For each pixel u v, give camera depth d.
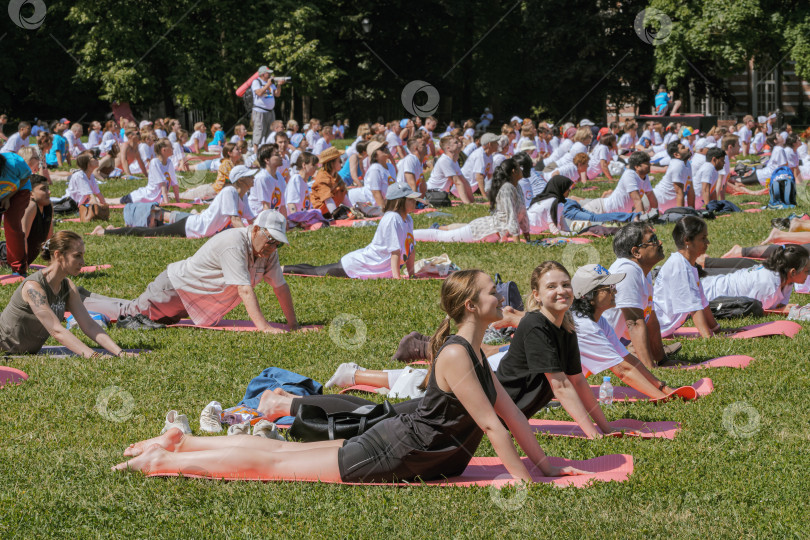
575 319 5.95
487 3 42.75
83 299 8.43
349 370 6.48
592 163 21.45
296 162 14.71
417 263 10.65
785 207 15.79
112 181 20.97
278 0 38.16
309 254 12.12
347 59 44.03
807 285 9.84
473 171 18.36
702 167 15.53
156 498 4.48
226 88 38.59
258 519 4.28
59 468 4.86
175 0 36.53
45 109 45.03
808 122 43.12
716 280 9.18
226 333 7.94
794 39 34.56
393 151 22.22
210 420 5.60
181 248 12.16
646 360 6.90
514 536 4.12
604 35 39.56
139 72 37.28
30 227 10.16
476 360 4.51
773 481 4.71
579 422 5.32
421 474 4.66
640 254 6.88
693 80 40.25
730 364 6.97
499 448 4.52
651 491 4.59
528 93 45.34
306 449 4.77
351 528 4.19
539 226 13.80
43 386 6.33
